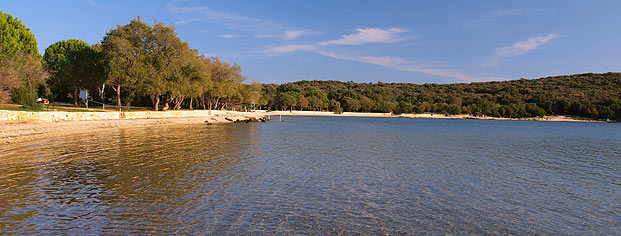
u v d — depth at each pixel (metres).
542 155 29.69
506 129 80.38
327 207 13.17
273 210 12.61
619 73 199.75
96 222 11.02
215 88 91.50
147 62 61.91
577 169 22.73
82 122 41.38
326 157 25.48
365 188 16.22
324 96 196.25
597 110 150.38
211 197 13.94
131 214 11.78
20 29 56.50
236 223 11.23
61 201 12.95
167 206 12.70
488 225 11.83
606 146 39.12
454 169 21.72
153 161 21.22
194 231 10.50
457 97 199.38
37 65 54.00
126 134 37.41
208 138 36.22
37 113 37.59
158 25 64.19
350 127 72.00
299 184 16.56
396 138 45.19
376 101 190.12
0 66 44.50
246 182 16.59
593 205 14.42
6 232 10.08
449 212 13.04
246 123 75.62
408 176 19.20
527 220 12.45
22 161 20.05
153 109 66.44
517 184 17.91
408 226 11.47
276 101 169.38
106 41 61.91
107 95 88.19
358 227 11.22
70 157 21.75
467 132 63.50
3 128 31.02
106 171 18.03
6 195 13.45
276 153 26.62
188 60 67.75
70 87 72.00
